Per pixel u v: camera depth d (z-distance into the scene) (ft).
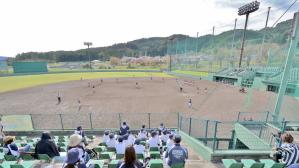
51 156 18.01
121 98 96.37
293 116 53.06
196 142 29.43
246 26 161.58
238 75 143.33
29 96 102.83
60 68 281.74
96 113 70.90
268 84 107.76
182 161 16.76
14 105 83.97
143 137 36.68
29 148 25.35
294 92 73.77
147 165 19.71
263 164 17.34
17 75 191.31
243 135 36.09
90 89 124.88
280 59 123.54
